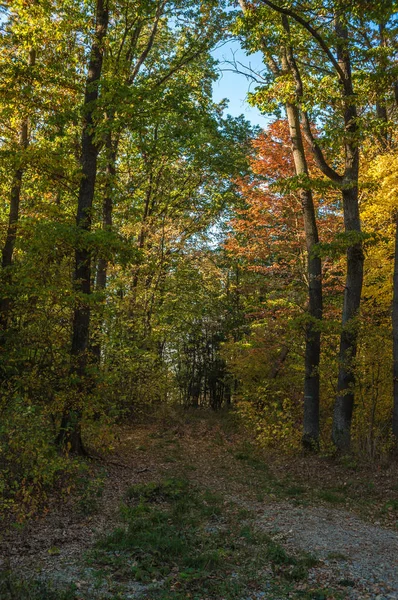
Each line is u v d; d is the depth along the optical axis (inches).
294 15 474.0
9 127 570.9
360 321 502.0
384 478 422.0
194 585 213.0
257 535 283.0
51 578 215.5
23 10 468.8
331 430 562.9
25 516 293.1
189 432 687.1
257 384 729.6
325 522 317.4
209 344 1028.5
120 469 448.1
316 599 203.8
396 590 214.8
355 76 485.7
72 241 402.0
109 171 673.0
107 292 663.1
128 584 212.5
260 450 581.3
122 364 634.8
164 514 314.0
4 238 555.5
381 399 519.8
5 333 450.6
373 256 592.1
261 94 535.2
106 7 489.7
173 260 891.4
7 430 310.8
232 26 553.6
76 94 517.3
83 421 422.6
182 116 551.8
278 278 771.4
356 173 529.7
